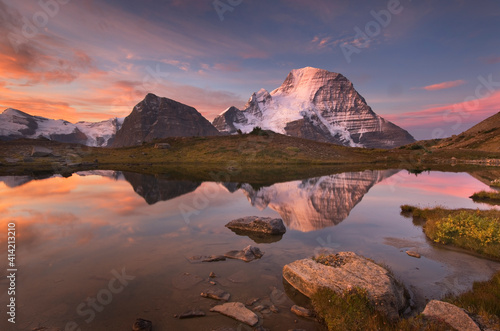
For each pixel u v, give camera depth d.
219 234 13.02
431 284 8.30
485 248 10.80
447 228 12.44
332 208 19.17
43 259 9.84
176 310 6.72
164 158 84.94
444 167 64.75
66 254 10.32
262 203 20.77
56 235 12.67
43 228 13.84
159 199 22.05
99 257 10.07
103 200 21.56
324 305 6.72
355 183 33.97
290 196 24.02
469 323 5.70
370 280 7.41
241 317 6.42
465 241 11.55
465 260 10.13
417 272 9.12
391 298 6.80
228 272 8.92
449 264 9.77
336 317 6.23
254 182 34.47
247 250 10.45
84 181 34.47
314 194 25.20
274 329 6.14
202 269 9.11
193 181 34.97
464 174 47.59
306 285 7.67
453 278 8.69
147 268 9.13
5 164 62.75
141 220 15.55
